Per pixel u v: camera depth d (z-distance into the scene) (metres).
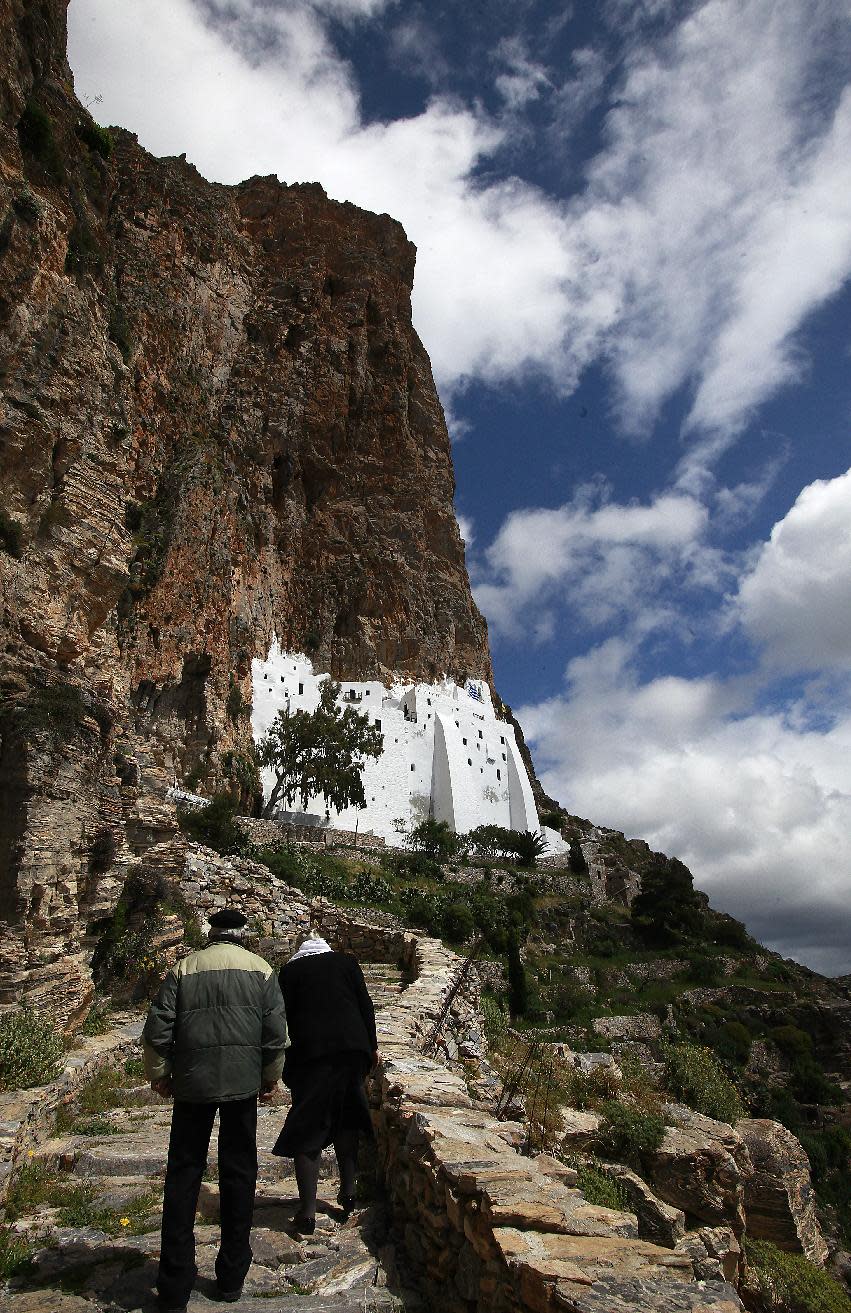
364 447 94.44
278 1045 5.93
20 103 13.94
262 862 40.03
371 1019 7.50
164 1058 5.78
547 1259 4.50
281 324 93.12
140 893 15.59
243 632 69.00
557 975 52.00
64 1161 8.05
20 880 10.53
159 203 80.31
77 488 13.65
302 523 87.06
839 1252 22.48
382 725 78.06
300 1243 6.28
